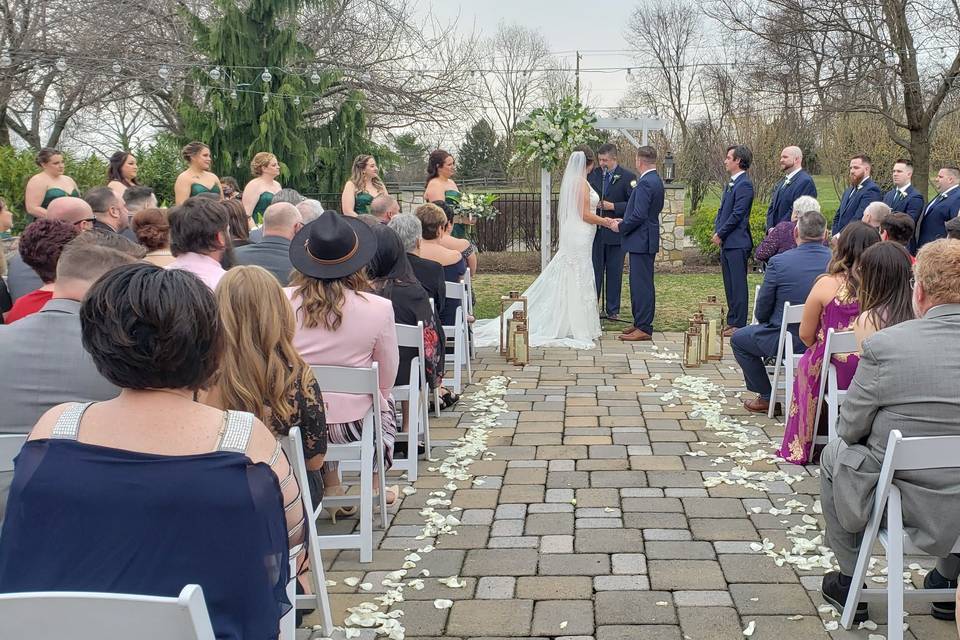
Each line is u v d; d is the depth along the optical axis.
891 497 2.57
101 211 5.39
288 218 4.62
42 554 1.49
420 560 3.48
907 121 14.41
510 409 5.73
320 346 3.48
